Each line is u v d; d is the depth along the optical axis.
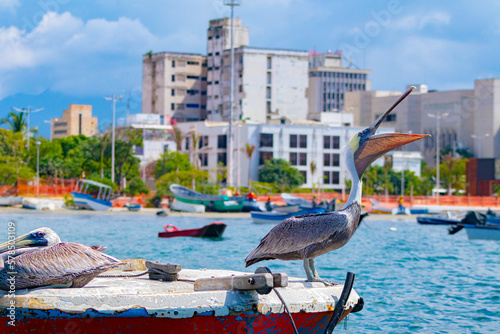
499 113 154.50
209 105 150.12
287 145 114.38
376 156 10.09
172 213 57.00
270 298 9.17
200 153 119.56
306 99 143.62
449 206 75.06
